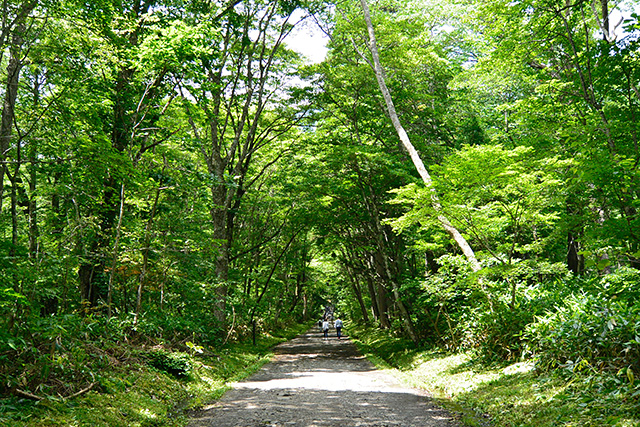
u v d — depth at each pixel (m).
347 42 18.69
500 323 10.58
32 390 6.23
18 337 5.94
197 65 10.82
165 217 13.46
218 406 8.21
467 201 10.39
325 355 18.83
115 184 11.87
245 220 26.11
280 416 7.22
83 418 5.93
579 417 5.66
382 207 19.38
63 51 10.75
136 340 11.17
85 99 11.18
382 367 13.96
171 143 16.02
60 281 9.85
